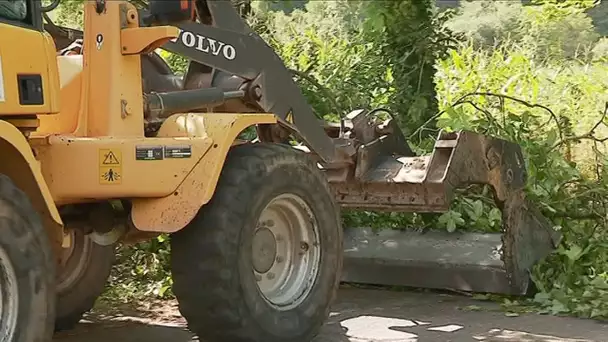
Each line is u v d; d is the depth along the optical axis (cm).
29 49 420
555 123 843
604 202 696
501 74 1103
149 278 712
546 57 1301
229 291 466
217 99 529
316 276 523
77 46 538
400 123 907
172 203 464
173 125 484
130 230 485
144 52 471
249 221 477
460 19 1606
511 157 643
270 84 551
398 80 934
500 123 791
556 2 1299
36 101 422
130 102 471
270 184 490
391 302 649
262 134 591
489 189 644
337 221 539
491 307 631
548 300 628
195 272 466
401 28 948
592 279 639
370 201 629
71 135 462
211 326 471
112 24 467
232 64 534
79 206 493
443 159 606
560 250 663
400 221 705
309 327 511
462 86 1076
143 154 454
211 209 471
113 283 704
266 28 1034
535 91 1038
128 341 550
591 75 1155
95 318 617
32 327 391
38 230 396
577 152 828
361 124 641
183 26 514
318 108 836
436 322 585
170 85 564
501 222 662
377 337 547
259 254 502
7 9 414
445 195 595
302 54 1016
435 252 665
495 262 639
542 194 693
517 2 1725
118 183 448
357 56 973
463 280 646
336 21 1240
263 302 486
